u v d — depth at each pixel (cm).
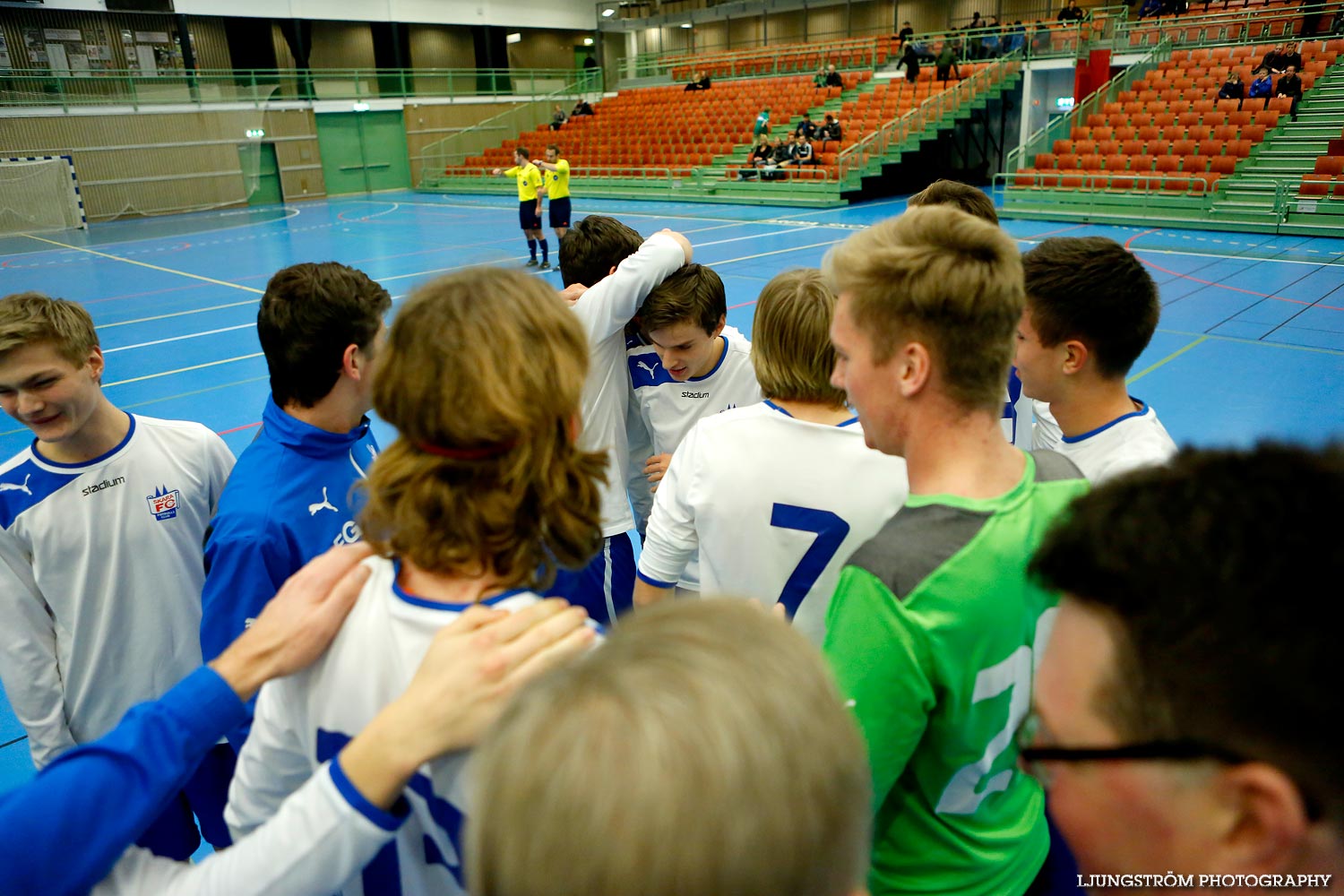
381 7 2962
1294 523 55
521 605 96
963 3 3091
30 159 2186
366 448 204
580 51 3872
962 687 115
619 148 2594
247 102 2595
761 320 169
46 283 1388
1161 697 57
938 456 120
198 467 226
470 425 90
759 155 2181
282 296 176
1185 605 56
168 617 223
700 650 57
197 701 98
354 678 98
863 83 2516
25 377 187
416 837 102
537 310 95
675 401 269
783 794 51
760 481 166
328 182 2866
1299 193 1428
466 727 85
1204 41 2069
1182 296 997
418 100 3011
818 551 167
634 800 49
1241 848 58
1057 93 2234
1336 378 690
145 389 819
